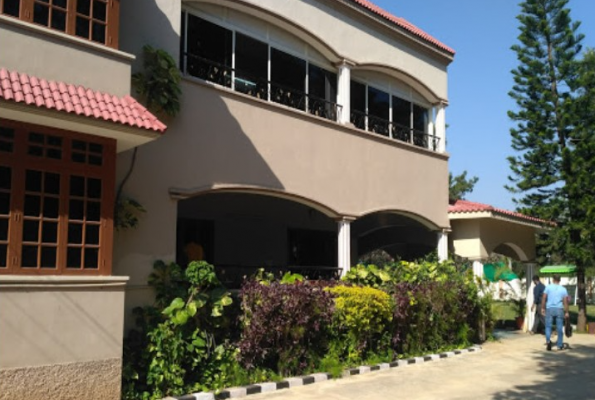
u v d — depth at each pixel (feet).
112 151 26.81
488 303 52.03
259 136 38.88
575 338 57.11
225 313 32.71
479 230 57.57
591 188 64.13
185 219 50.34
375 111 52.21
